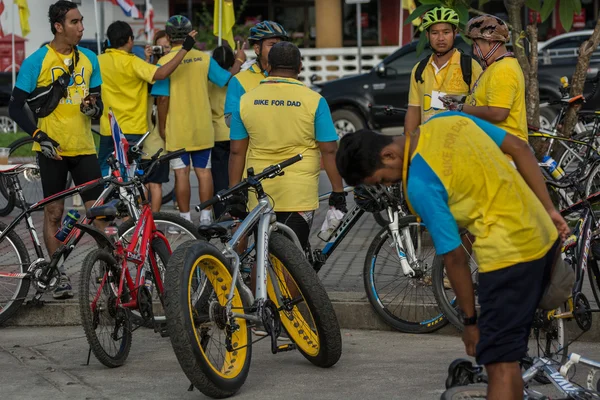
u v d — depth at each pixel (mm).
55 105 8789
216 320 6438
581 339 7703
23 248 8312
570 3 10250
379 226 12312
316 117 7527
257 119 7527
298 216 7609
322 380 6816
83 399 6434
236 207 7625
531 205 4855
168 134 11352
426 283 7898
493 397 4945
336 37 29594
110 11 31688
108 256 7152
